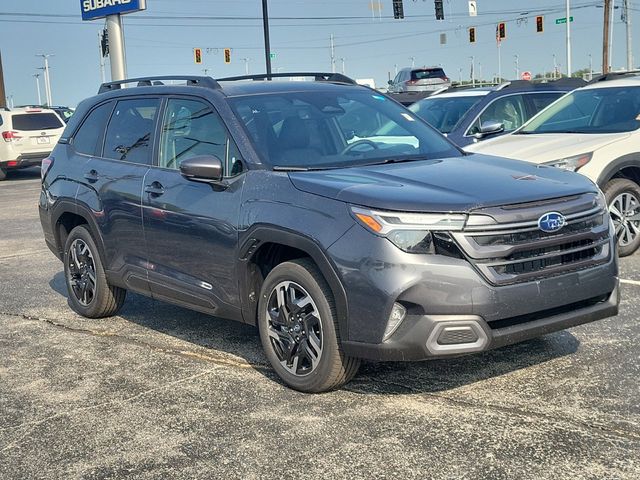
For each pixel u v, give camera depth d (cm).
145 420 447
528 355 519
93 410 466
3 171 2238
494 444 391
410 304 411
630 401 436
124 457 401
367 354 425
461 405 443
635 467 361
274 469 379
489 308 410
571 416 420
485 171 480
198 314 678
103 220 622
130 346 592
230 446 407
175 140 570
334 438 408
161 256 566
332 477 367
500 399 448
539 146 802
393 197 423
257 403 463
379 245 414
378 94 610
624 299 646
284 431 421
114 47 2561
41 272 896
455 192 430
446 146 565
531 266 425
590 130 839
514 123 1052
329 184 452
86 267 667
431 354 410
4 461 404
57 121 2253
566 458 372
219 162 500
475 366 504
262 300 486
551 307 429
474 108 1048
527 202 429
